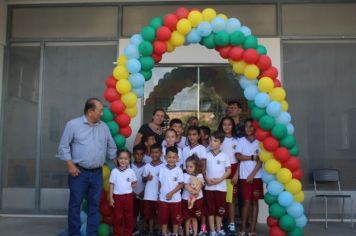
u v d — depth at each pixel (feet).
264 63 15.55
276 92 15.60
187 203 16.21
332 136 21.03
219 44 15.84
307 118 21.16
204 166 16.55
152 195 16.55
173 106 21.72
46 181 21.66
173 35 16.01
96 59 22.11
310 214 20.67
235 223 19.15
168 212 15.92
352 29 21.48
